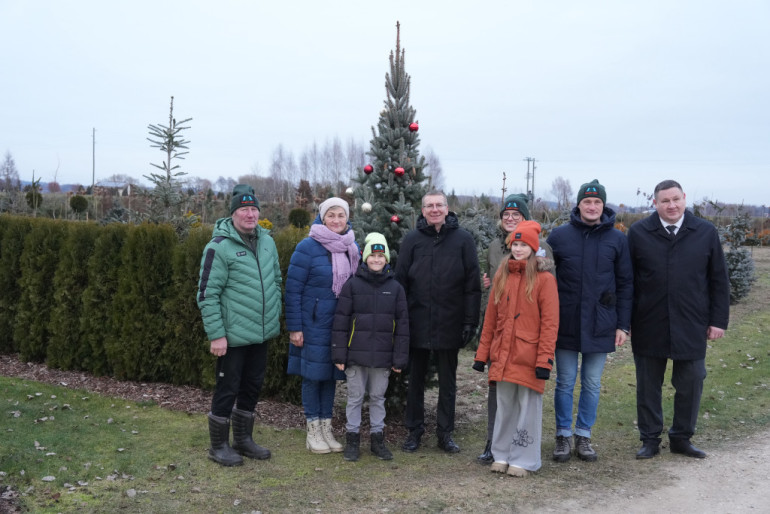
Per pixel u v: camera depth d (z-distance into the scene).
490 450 4.79
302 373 4.78
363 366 4.67
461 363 8.68
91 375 6.71
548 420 6.20
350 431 4.73
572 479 4.43
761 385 7.24
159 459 4.49
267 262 4.59
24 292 7.12
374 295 4.65
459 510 3.84
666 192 4.78
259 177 62.53
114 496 3.83
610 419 6.17
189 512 3.67
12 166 37.94
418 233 4.94
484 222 11.15
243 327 4.41
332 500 3.93
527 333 4.45
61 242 7.05
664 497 4.10
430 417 5.97
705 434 5.59
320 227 4.76
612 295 4.74
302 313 4.76
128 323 6.46
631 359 8.95
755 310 12.49
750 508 3.92
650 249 4.86
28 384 6.19
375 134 5.74
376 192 5.69
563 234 4.86
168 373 6.54
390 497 4.00
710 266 4.85
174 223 8.23
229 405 4.50
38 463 4.19
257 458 4.62
